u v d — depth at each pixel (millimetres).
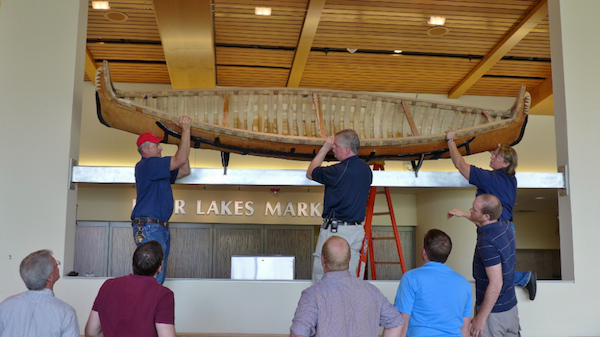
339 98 5562
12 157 4770
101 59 8883
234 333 4594
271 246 11102
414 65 9234
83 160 9609
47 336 2645
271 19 7570
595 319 4867
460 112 5617
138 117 4676
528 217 14766
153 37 8109
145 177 4078
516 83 10016
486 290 3660
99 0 6992
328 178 3850
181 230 11031
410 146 5195
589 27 5379
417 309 3045
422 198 11578
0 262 4617
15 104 4844
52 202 4723
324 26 7848
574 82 5277
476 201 3758
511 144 5629
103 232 10680
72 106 4871
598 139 5211
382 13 7426
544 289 4848
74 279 4527
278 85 10203
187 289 4613
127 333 2686
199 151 9836
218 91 5262
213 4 7121
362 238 3889
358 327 2570
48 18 4977
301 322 2508
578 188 5113
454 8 7297
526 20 7406
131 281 2803
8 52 4906
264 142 5047
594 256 5008
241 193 10867
